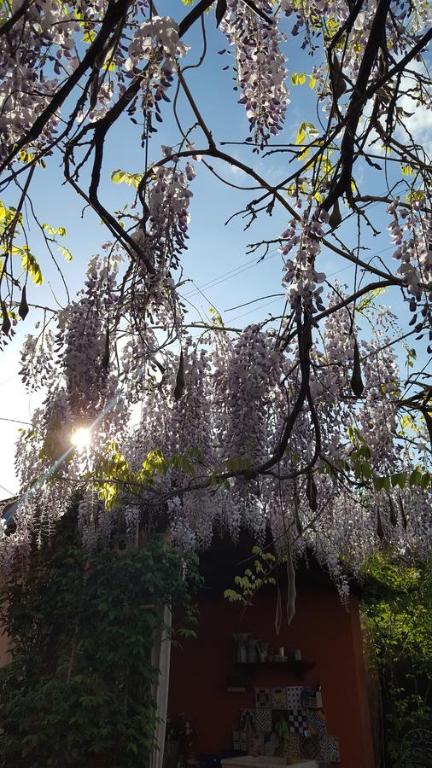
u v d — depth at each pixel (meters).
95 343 2.50
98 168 1.81
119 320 2.46
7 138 1.93
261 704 6.42
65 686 4.34
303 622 6.53
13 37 1.73
